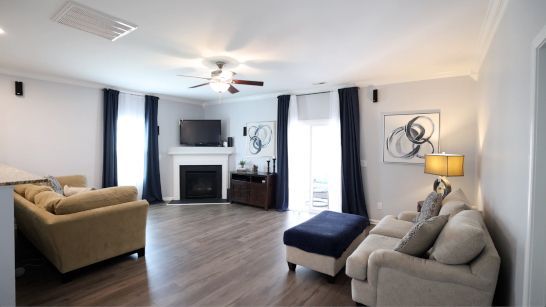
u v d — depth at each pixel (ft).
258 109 21.07
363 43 10.06
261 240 12.79
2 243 6.63
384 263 6.70
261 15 7.97
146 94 19.81
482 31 8.82
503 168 7.00
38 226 8.90
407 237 6.81
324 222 10.43
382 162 15.71
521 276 5.32
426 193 14.53
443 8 7.49
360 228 10.63
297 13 7.85
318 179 18.79
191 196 22.12
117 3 7.31
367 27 8.71
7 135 14.10
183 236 13.23
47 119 15.37
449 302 5.99
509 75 6.44
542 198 4.66
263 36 9.47
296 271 9.72
